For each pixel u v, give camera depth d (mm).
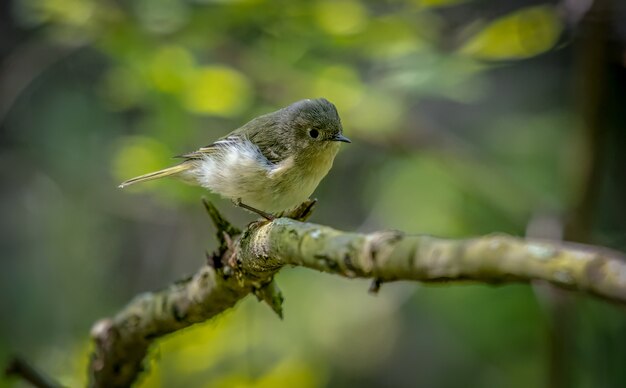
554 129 12742
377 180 13344
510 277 3229
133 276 14289
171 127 10539
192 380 10773
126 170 10391
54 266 14250
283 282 13000
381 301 13648
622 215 13406
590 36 10109
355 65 11875
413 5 10469
